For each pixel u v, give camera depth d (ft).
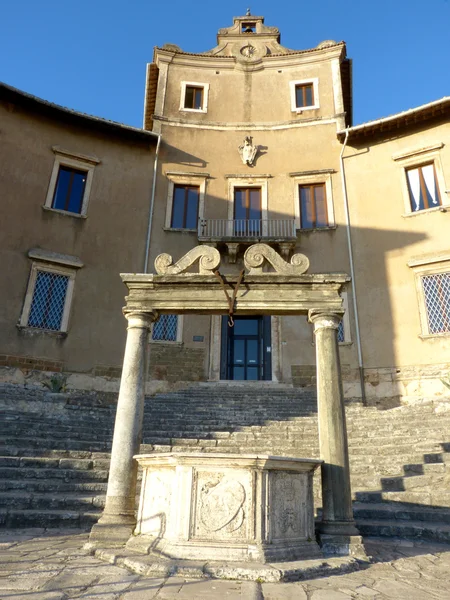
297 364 50.03
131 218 54.19
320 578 13.23
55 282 49.65
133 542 15.83
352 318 49.65
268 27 67.36
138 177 56.24
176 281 20.07
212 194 57.26
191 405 40.29
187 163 58.03
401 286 49.06
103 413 36.70
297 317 51.90
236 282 19.95
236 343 53.67
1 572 13.05
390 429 32.89
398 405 45.29
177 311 20.22
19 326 45.93
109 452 29.07
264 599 11.00
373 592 11.92
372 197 53.78
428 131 53.21
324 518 16.81
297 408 39.34
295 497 15.72
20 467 24.97
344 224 53.67
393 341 47.52
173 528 14.78
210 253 20.51
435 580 13.33
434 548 17.92
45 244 49.73
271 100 61.62
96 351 48.34
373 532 20.30
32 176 51.34
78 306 49.19
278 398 42.47
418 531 19.67
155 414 37.22
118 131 56.44
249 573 12.76
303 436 31.60
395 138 54.90
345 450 17.60
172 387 49.24
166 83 61.87
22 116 52.70
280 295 19.69
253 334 53.93
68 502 21.95
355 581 13.01
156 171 56.85
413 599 11.41
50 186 52.13
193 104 62.13
